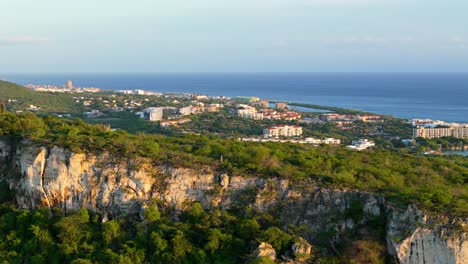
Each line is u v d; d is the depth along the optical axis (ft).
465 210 207.92
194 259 216.13
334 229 221.66
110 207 245.86
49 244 230.48
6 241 236.22
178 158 255.91
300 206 232.32
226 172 246.27
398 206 214.90
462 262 200.13
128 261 212.84
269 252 208.64
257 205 236.02
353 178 246.06
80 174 251.39
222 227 226.17
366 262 205.26
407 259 204.03
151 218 233.14
